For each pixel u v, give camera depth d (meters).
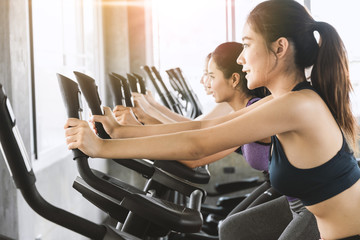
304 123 1.33
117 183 1.92
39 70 3.24
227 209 3.92
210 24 5.47
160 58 5.52
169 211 1.47
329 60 1.41
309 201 1.43
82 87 1.68
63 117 3.81
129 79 2.72
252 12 1.43
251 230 2.46
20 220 2.39
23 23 2.51
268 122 1.32
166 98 3.23
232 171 5.33
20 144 1.19
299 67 1.43
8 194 2.33
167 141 1.35
